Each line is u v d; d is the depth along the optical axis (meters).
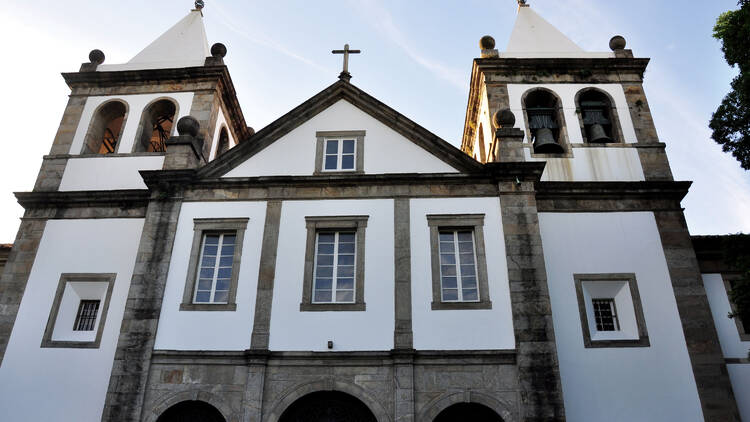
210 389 12.96
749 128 13.56
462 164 15.62
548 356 12.80
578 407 13.32
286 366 13.10
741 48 13.38
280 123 16.52
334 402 13.07
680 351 13.90
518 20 21.02
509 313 13.42
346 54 17.97
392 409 12.54
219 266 14.64
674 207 15.73
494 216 14.66
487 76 18.77
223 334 13.53
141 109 18.59
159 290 14.07
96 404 13.58
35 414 13.54
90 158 17.55
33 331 14.59
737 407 13.42
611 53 19.33
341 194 15.23
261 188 15.50
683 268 14.90
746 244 13.19
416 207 14.92
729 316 12.90
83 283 15.28
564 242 15.32
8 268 15.46
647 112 17.84
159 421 12.86
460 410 12.89
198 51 20.34
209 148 18.31
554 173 16.67
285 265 14.30
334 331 13.41
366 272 14.08
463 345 13.09
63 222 16.09
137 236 15.77
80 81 19.12
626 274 14.88
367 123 16.59
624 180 16.58
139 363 13.23
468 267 14.27
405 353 12.91
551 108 18.28
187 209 15.25
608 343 14.01
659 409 13.30
